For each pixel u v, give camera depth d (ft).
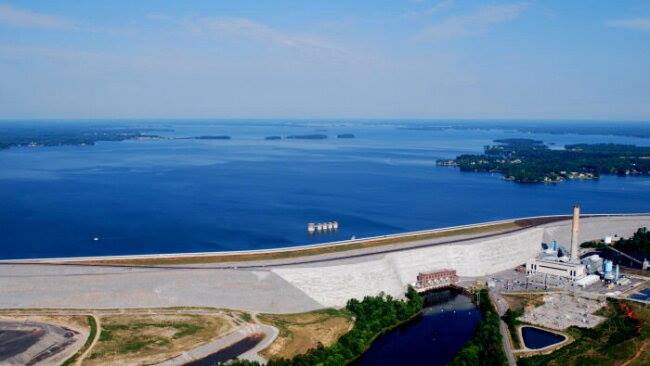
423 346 595.88
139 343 541.34
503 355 538.06
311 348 556.10
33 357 506.48
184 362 514.27
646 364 522.47
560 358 542.98
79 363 499.51
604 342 580.71
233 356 529.45
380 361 557.33
